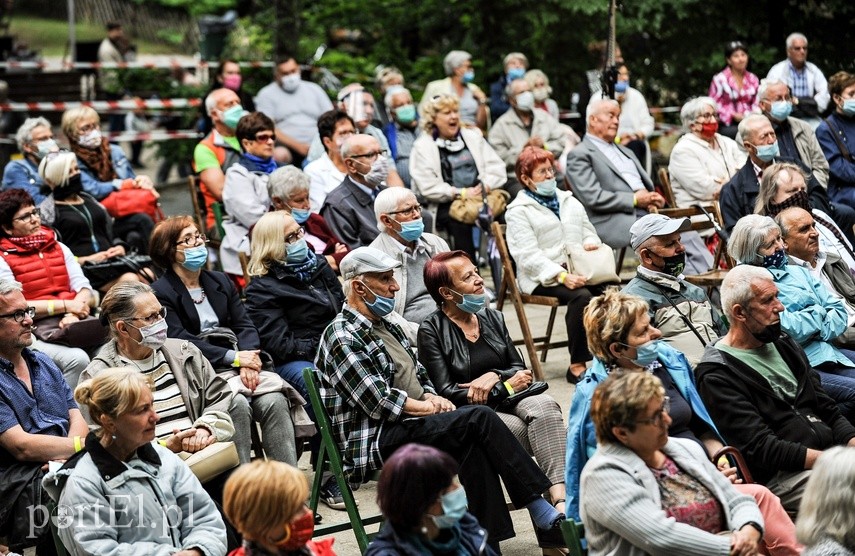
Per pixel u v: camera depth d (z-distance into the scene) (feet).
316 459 21.48
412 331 21.54
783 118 32.73
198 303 21.93
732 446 18.33
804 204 25.18
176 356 19.53
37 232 23.68
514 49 49.70
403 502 13.60
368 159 27.37
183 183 48.03
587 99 39.75
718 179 31.86
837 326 21.49
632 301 17.48
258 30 52.21
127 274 25.21
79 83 64.13
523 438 19.06
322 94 40.06
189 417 19.24
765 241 21.72
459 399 19.38
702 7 47.88
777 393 18.74
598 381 17.29
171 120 56.80
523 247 26.43
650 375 15.06
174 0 62.64
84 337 22.66
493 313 20.43
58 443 18.02
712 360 18.88
